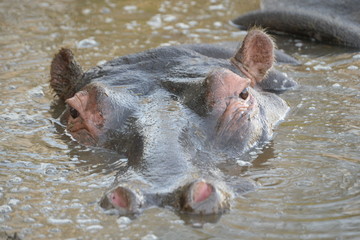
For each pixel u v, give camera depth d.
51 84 27.09
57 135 22.70
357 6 37.91
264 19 38.44
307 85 27.62
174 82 22.47
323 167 18.88
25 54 34.75
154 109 20.78
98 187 17.94
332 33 35.16
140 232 15.12
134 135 19.81
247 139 20.56
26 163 20.12
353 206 16.34
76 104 21.38
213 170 17.95
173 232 15.05
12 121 24.45
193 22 41.16
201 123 20.03
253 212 16.02
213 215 15.69
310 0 39.56
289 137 21.59
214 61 24.70
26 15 43.34
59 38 38.00
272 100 24.31
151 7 45.31
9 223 16.03
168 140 18.47
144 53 25.20
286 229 15.23
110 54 34.12
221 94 20.59
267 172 18.62
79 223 15.77
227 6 45.34
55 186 18.22
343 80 28.02
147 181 16.66
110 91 21.62
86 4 46.31
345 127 22.23
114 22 41.50
